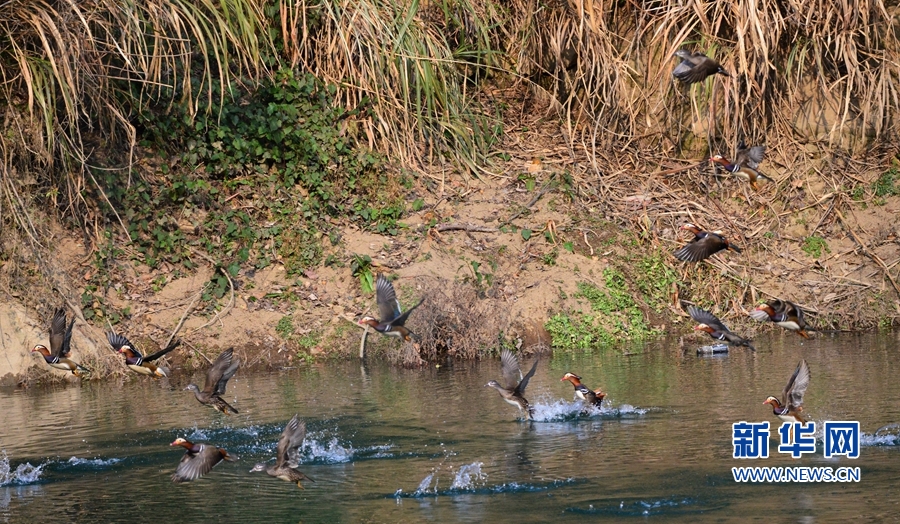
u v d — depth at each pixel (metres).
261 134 24.86
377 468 14.54
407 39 26.11
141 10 23.02
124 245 23.17
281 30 26.38
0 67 21.83
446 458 14.88
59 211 22.91
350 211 24.89
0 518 12.72
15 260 21.81
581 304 23.95
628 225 25.86
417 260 24.00
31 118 21.42
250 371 21.80
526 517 12.19
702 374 19.92
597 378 19.91
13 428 17.20
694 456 14.46
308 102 25.75
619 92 27.44
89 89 22.09
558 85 29.02
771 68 27.38
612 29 28.11
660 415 16.84
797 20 26.23
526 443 15.56
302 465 14.82
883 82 26.59
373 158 25.53
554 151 27.56
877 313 24.59
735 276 25.17
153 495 13.55
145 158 24.23
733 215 26.44
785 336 23.91
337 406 18.27
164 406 18.64
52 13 21.69
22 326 21.20
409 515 12.43
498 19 28.38
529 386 19.38
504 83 29.44
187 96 24.48
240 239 23.78
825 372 19.55
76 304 21.89
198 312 22.59
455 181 26.31
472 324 22.94
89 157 23.36
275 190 24.66
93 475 14.53
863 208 26.66
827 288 25.05
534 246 24.91
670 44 26.92
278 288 23.28
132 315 22.25
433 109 26.44
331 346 22.64
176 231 23.39
